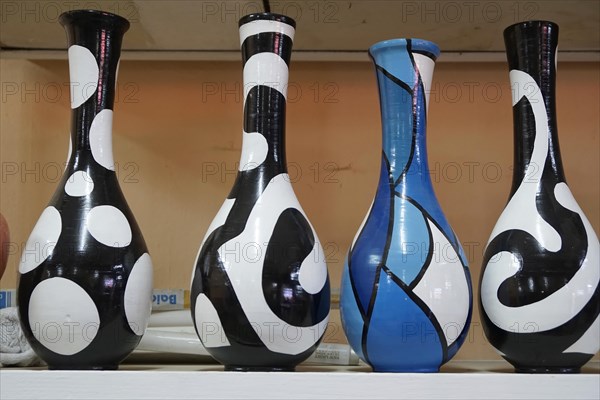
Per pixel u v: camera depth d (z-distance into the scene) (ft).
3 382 1.73
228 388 1.73
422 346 1.85
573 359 1.90
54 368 1.89
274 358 1.84
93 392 1.73
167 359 2.33
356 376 1.74
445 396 1.74
